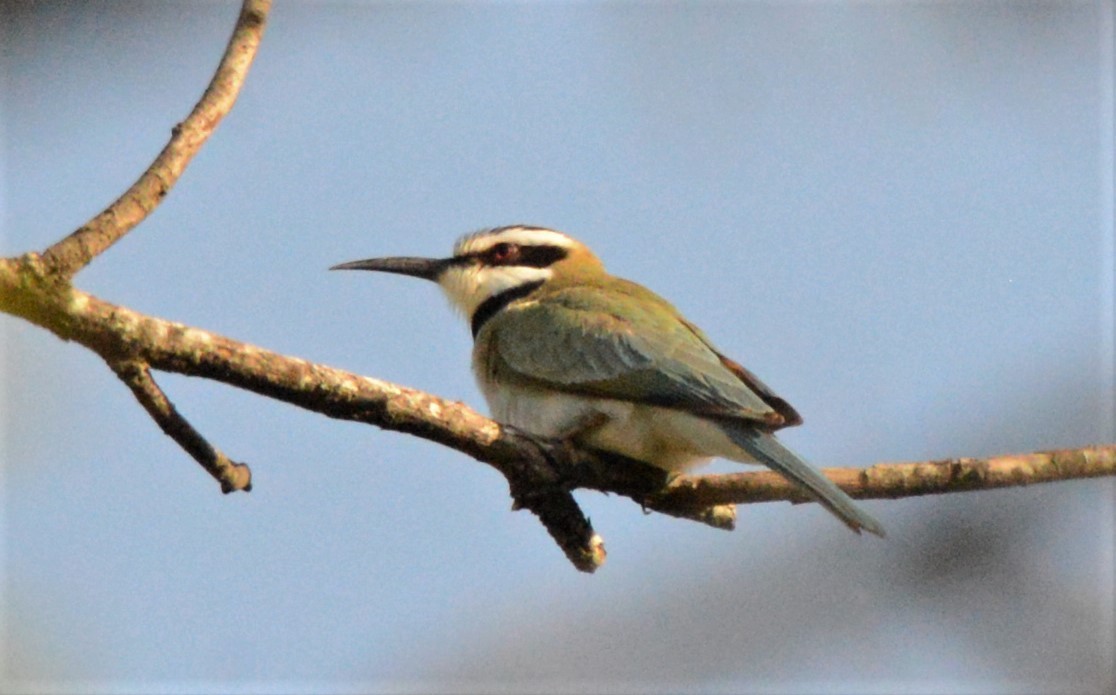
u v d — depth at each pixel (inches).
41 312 313.1
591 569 419.8
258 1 370.3
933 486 389.1
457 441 378.3
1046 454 387.5
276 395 342.3
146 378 325.7
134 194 330.3
